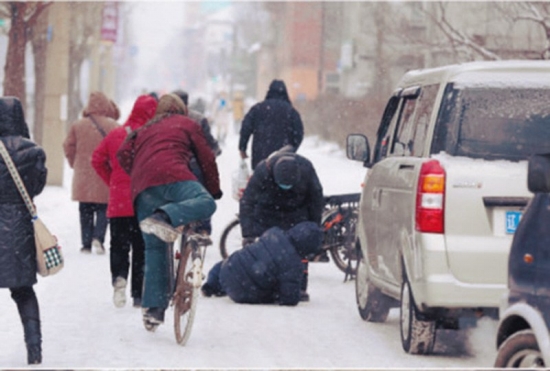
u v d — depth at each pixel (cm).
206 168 1836
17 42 4912
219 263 2306
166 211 1720
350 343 1798
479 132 1630
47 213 4000
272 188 2253
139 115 2188
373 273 1916
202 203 1738
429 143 1642
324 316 2078
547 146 1622
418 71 1919
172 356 1673
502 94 1647
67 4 5056
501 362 1227
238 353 1706
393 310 2200
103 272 2616
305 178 2252
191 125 1830
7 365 1590
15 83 4919
